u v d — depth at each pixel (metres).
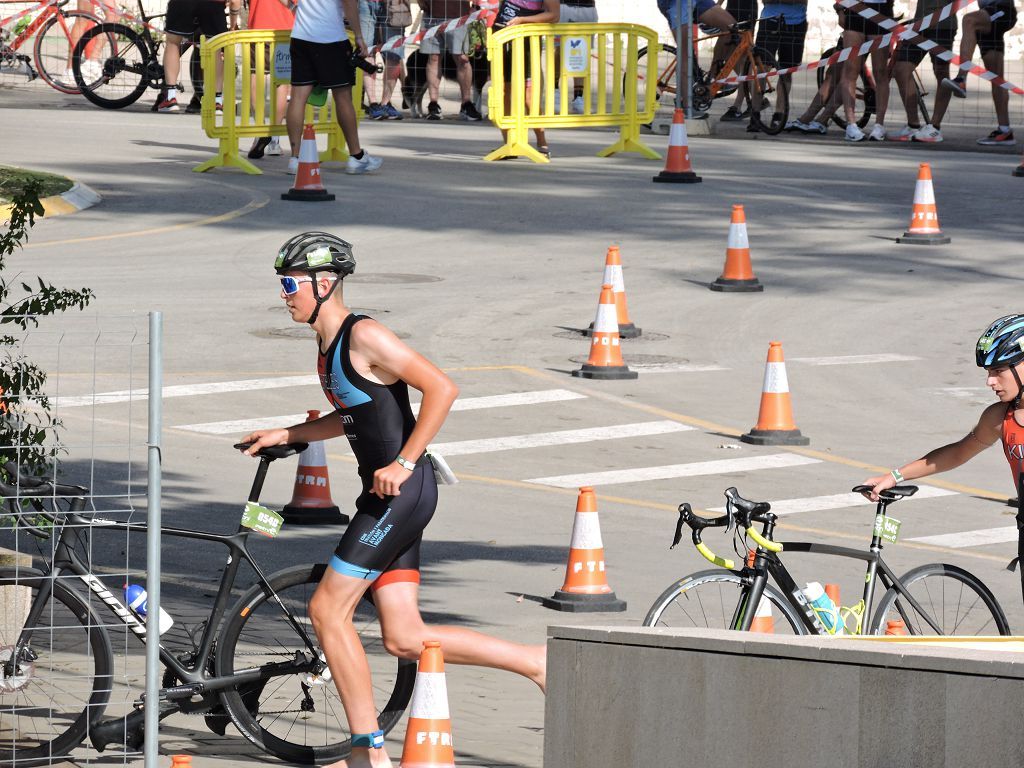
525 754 18.06
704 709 13.05
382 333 17.08
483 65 88.12
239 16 84.62
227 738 18.61
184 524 27.81
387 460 17.30
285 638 18.33
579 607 24.11
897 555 27.94
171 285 46.91
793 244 55.06
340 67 64.06
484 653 17.80
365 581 17.27
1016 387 19.44
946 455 20.77
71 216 55.84
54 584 17.61
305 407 36.28
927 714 12.09
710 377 40.50
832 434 36.03
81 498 18.16
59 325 41.91
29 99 89.31
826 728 12.52
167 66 85.31
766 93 89.88
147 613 15.84
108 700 17.55
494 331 43.62
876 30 82.75
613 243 54.72
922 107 83.25
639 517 29.92
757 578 20.22
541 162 71.25
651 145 78.75
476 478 32.22
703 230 56.94
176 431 34.06
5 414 19.59
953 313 46.50
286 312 44.72
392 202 59.94
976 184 67.94
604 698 13.53
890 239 56.16
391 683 18.75
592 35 72.69
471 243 54.00
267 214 57.09
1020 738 11.73
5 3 93.62
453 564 26.62
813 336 44.25
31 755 17.38
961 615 21.67
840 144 81.69
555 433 35.59
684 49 84.88
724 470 33.28
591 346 40.56
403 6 86.38
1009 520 30.66
